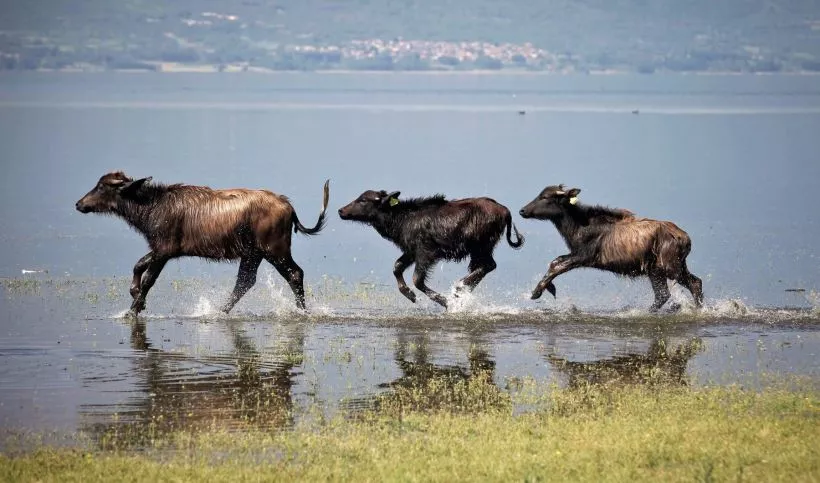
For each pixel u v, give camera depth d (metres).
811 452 43.38
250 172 175.75
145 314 75.69
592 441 45.81
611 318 75.00
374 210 80.19
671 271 77.00
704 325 72.62
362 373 59.66
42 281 88.88
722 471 41.38
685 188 163.12
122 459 44.59
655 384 56.69
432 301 82.62
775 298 84.94
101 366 60.69
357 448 45.88
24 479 42.31
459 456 44.50
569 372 60.00
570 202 78.50
